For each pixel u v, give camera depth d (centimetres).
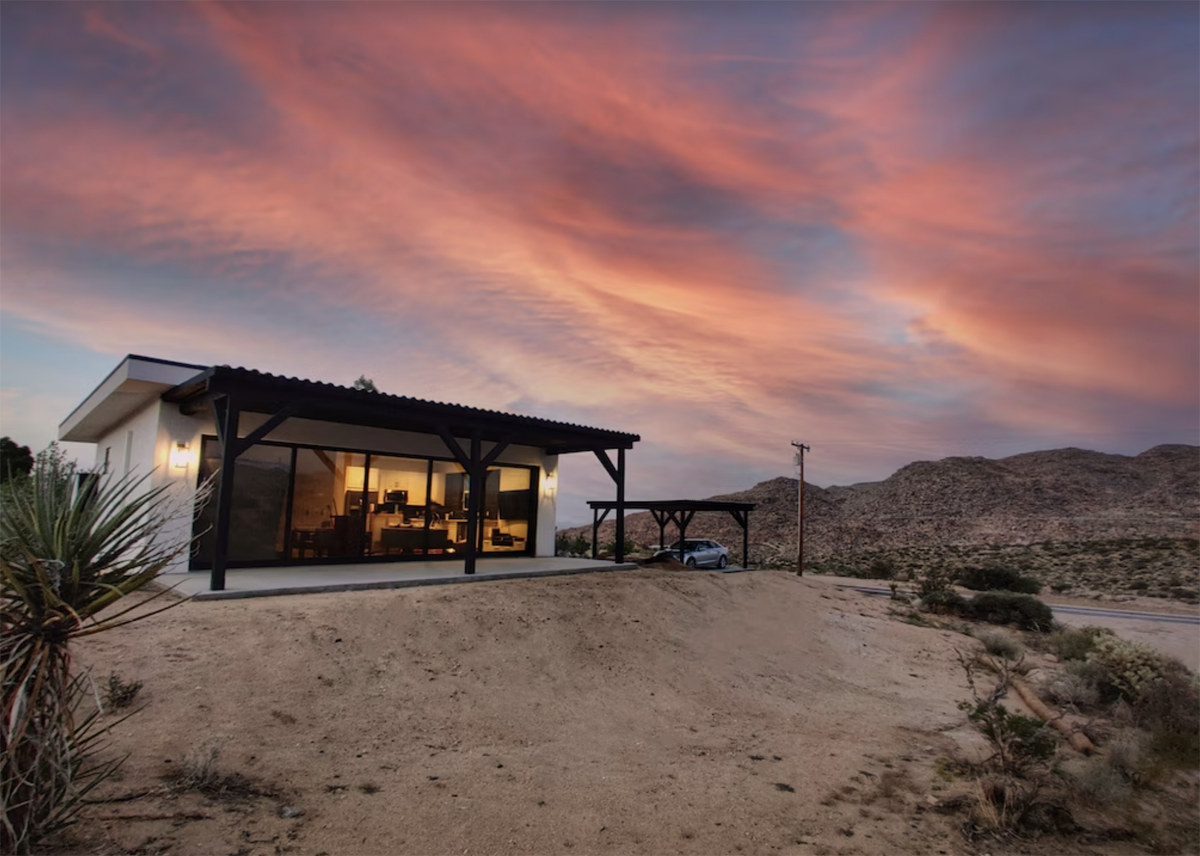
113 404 1270
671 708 782
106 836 333
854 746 685
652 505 2778
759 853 434
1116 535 6625
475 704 689
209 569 1159
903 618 1577
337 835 389
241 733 519
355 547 1353
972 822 499
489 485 1623
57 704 294
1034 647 1356
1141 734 752
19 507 304
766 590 1549
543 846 416
